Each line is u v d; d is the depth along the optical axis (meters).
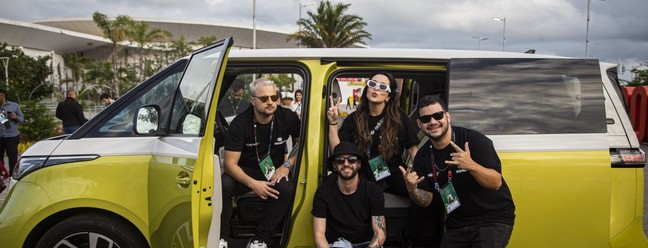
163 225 3.11
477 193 3.12
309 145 3.54
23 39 76.00
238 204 3.91
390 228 3.80
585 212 3.40
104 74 53.22
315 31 38.59
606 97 3.59
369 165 3.74
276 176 3.65
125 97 3.52
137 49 62.12
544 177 3.38
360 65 3.71
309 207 3.55
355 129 3.76
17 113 8.95
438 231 3.72
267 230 3.60
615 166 3.47
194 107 3.15
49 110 15.21
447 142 3.18
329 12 37.91
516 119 3.44
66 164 3.32
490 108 3.45
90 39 82.94
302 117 3.60
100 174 3.30
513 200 3.38
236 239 3.93
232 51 3.71
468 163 2.94
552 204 3.39
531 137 3.41
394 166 3.76
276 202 3.62
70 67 60.09
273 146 3.87
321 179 3.60
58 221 3.35
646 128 15.31
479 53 3.75
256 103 3.72
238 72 3.79
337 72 3.67
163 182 3.10
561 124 3.44
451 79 3.50
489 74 3.50
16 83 41.50
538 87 3.49
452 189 3.16
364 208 3.52
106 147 3.36
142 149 3.35
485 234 3.07
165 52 58.56
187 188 2.90
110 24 54.03
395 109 3.70
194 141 2.93
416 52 3.70
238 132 3.75
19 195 3.29
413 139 3.70
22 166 3.37
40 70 45.78
